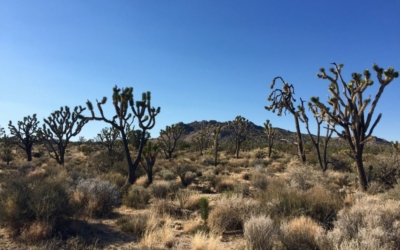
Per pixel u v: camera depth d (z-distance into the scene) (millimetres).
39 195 7848
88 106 16641
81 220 8867
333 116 13734
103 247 6832
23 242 6820
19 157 42688
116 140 38594
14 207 7574
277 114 20234
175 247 6664
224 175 21406
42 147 54719
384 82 12617
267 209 8672
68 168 24016
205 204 8656
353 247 5160
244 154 41188
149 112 17688
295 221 7219
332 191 11250
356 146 13430
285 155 37562
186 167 21969
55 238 6977
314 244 6148
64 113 29062
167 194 13008
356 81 13125
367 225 6191
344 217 6785
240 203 8945
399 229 6059
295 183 13344
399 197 9961
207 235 7414
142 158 20547
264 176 16859
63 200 8164
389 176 14781
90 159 29969
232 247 6902
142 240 7109
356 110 13273
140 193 12703
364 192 12789
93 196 9898
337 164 22500
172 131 40625
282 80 20078
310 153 32156
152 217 8602
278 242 6566
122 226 8242
